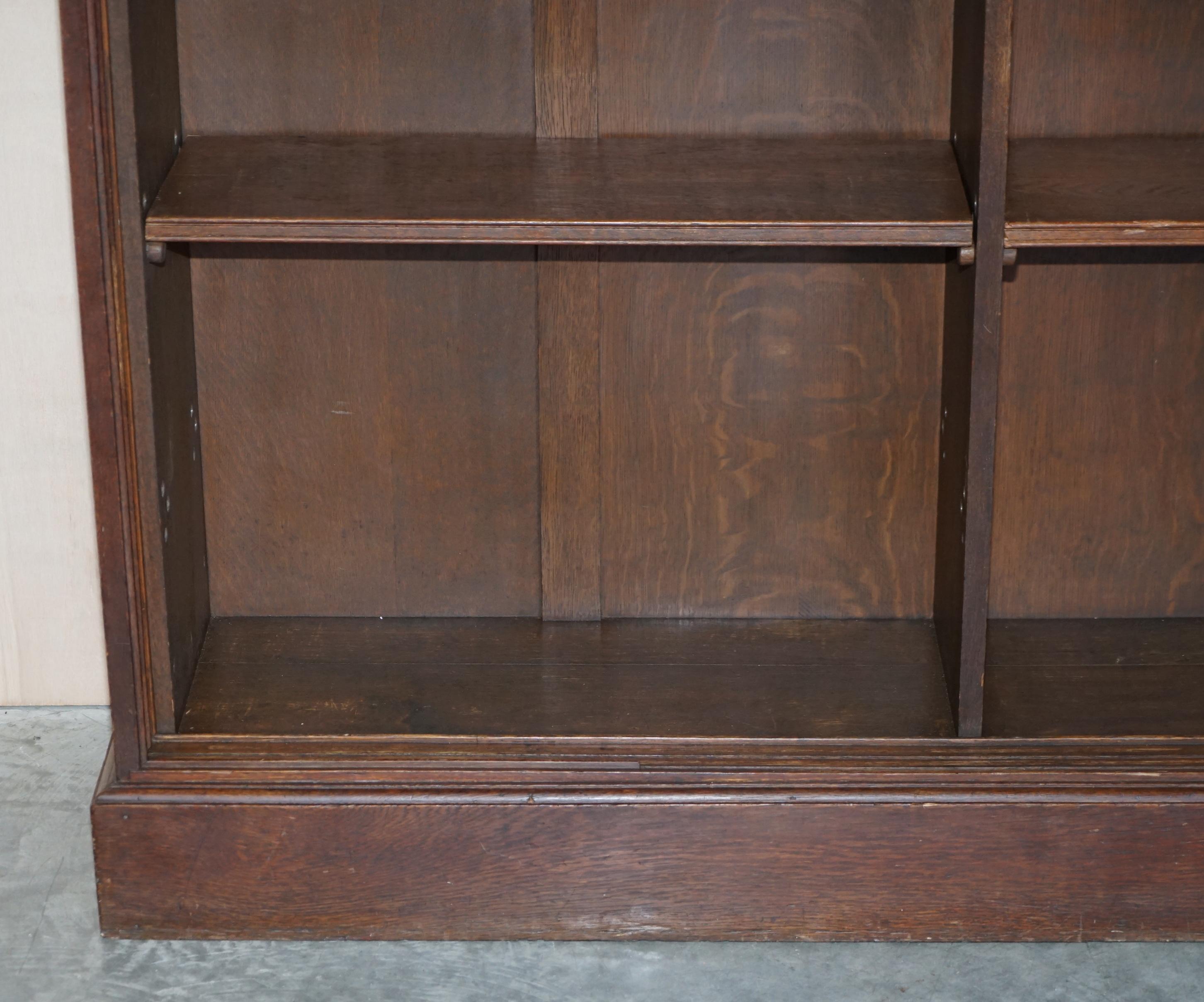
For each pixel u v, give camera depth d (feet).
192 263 7.66
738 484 8.04
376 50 7.36
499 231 6.24
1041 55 7.36
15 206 8.06
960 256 6.27
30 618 8.82
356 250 7.70
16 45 7.84
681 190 6.63
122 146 6.11
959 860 6.62
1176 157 7.06
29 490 8.57
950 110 7.32
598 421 7.84
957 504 6.91
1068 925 6.71
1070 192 6.57
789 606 8.24
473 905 6.75
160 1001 6.33
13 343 8.27
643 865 6.67
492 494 8.10
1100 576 8.22
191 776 6.63
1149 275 7.73
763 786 6.59
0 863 7.37
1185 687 7.36
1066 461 8.03
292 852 6.64
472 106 7.44
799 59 7.36
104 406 6.26
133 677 6.55
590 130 7.36
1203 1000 6.33
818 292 7.74
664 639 7.95
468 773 6.63
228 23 7.29
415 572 8.22
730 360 7.85
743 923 6.76
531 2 7.32
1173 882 6.61
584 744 6.74
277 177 6.73
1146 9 7.31
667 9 7.31
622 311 7.77
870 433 7.95
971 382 6.38
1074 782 6.56
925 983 6.48
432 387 7.93
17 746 8.52
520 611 8.29
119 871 6.66
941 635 7.66
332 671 7.52
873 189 6.62
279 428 7.97
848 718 6.96
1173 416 7.95
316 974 6.55
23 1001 6.32
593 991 6.43
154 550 6.60
